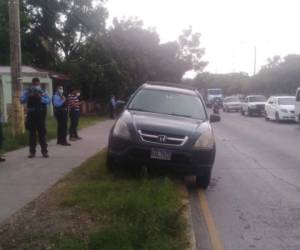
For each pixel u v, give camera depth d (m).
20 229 5.56
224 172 10.83
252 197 8.30
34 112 10.98
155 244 5.09
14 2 14.66
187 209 6.98
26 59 36.12
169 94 10.23
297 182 9.67
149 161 8.34
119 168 9.05
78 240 5.14
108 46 36.31
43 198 7.12
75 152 12.31
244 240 5.95
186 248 5.28
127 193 7.21
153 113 9.50
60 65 35.62
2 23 33.00
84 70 33.75
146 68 38.03
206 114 9.88
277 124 28.00
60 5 41.06
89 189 7.57
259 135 20.47
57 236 5.30
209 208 7.50
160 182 8.08
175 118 9.25
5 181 8.37
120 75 34.47
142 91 10.29
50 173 9.17
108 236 5.12
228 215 7.11
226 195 8.45
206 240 5.95
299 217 7.00
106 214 6.19
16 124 14.66
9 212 6.32
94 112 35.81
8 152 12.01
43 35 41.47
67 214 6.22
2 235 5.34
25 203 6.82
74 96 15.65
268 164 12.08
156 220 5.75
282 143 17.12
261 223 6.69
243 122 29.98
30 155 11.16
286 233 6.23
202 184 8.88
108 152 8.78
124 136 8.44
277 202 7.93
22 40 37.91
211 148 8.54
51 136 16.05
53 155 11.65
